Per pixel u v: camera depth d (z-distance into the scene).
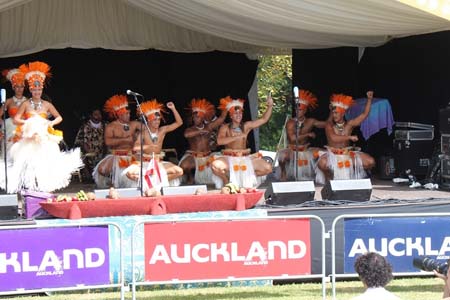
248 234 6.96
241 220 6.95
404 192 9.87
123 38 14.63
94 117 13.44
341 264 7.98
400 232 7.29
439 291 7.63
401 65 12.33
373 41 12.65
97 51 15.03
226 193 8.09
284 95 24.69
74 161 9.94
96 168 11.32
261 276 6.98
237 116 10.86
